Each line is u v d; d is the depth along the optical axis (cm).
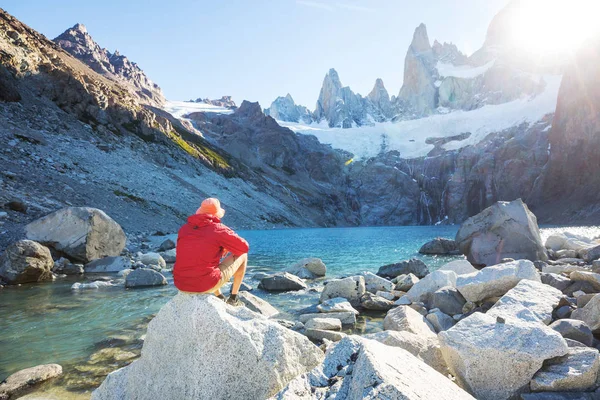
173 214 4975
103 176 4819
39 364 646
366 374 310
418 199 19688
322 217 12825
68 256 1822
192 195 6369
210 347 378
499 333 467
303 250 3086
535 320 589
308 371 388
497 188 16812
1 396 519
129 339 776
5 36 6144
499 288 845
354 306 1078
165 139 8369
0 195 2372
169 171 7038
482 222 2139
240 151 15025
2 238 1742
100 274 1708
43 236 1811
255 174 12112
